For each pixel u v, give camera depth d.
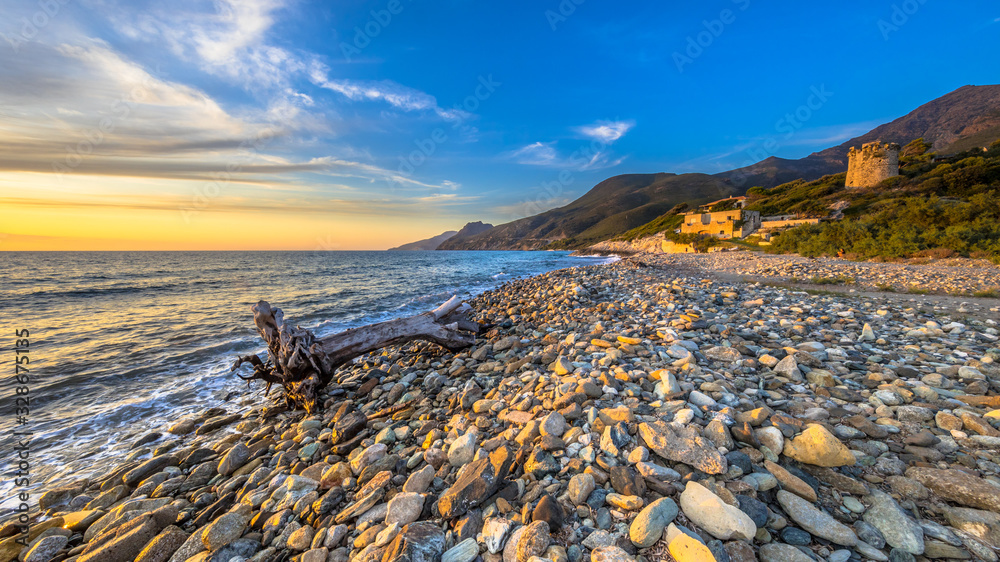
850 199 63.69
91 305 20.61
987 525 2.43
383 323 7.86
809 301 11.50
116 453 6.00
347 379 8.23
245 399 8.02
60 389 8.55
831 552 2.44
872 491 2.86
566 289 15.57
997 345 6.36
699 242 63.12
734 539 2.48
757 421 3.73
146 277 38.41
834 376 5.08
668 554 2.45
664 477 3.08
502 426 4.52
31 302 21.78
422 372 7.80
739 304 11.38
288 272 46.00
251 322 15.77
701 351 6.30
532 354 7.36
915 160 72.81
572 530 2.74
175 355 11.05
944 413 3.75
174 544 3.47
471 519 2.95
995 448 3.21
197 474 4.90
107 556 3.34
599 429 3.90
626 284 17.50
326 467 4.45
